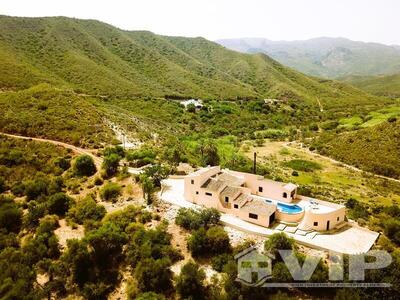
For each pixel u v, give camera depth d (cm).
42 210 4550
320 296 3028
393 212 5584
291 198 4534
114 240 3631
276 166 9988
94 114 8938
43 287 3328
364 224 4281
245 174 4844
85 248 3578
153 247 3553
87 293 3269
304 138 13975
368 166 10350
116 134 8138
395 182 9262
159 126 11325
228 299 2975
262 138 13925
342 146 11844
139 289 3228
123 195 4859
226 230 3828
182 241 3750
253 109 17662
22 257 3653
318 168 10181
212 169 4809
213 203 4303
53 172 6006
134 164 5984
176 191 4872
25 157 6334
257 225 3912
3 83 10375
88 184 5403
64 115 8350
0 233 4228
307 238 3675
